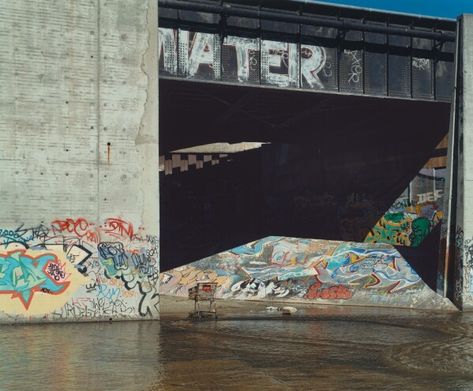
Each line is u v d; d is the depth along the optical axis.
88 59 17.61
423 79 25.16
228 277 27.09
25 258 16.83
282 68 22.75
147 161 17.98
